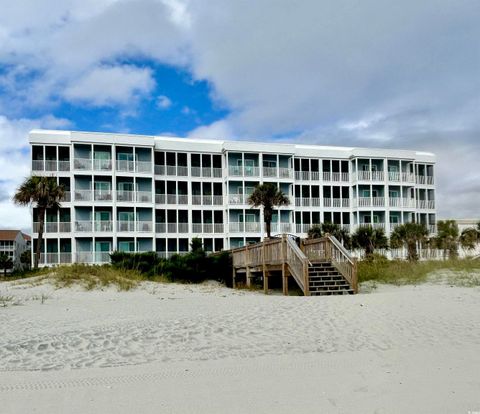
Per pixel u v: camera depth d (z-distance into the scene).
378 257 26.12
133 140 40.59
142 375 5.84
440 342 7.54
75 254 37.62
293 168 45.62
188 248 42.22
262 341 7.79
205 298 14.77
